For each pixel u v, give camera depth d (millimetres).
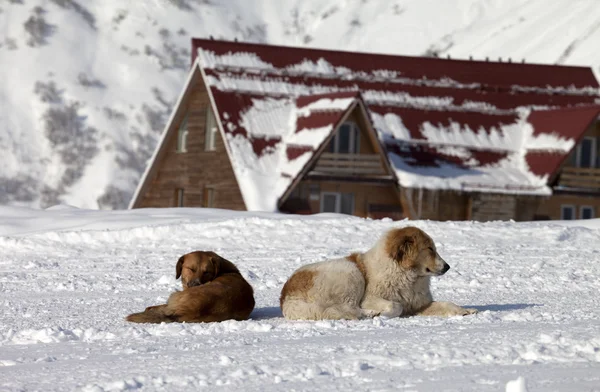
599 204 38688
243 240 19656
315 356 6867
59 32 112938
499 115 40844
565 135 37906
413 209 35500
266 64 40250
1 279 14469
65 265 16438
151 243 19812
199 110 39875
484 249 17875
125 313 10352
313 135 35125
